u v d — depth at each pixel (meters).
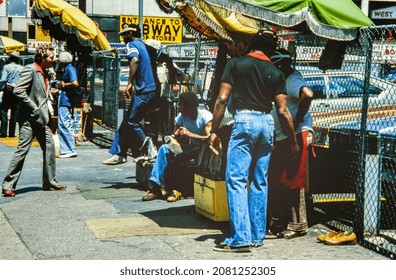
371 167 7.25
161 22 36.00
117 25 39.28
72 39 17.92
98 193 9.93
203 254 6.60
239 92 6.64
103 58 17.45
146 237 7.29
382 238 7.26
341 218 8.15
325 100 8.99
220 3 7.21
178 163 9.41
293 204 7.40
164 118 12.05
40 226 7.77
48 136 10.01
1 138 18.33
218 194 7.78
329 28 7.16
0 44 28.94
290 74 7.24
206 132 8.91
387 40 7.56
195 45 11.27
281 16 7.15
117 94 16.08
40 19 18.34
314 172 8.57
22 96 9.45
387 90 8.39
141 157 10.19
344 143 7.94
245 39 9.45
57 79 15.30
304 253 6.70
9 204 9.06
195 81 10.99
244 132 6.57
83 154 14.84
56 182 10.20
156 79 10.36
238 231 6.66
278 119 7.16
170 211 8.66
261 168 6.86
